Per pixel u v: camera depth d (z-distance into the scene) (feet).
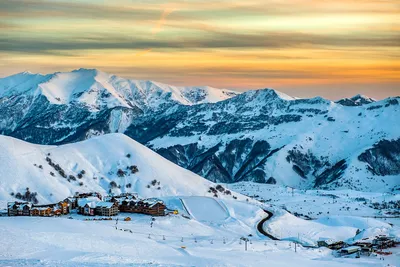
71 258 615.98
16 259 572.92
